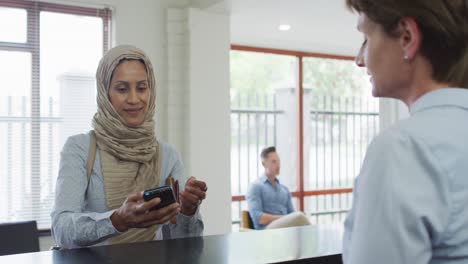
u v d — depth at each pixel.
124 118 1.54
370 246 0.63
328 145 6.37
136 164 1.54
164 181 1.60
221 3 4.10
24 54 3.84
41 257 1.10
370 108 6.70
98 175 1.48
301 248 1.22
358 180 0.70
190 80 4.25
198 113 4.29
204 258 1.09
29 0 3.85
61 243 1.33
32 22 3.86
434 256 0.66
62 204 1.40
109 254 1.13
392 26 0.72
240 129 5.74
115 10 4.10
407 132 0.67
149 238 1.51
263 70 6.43
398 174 0.64
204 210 4.30
